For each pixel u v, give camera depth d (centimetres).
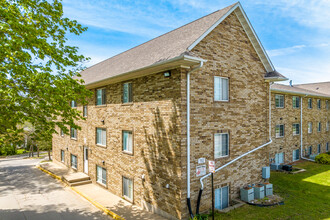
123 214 1109
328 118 2866
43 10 973
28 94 962
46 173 2184
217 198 1123
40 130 1077
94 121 1691
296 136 2309
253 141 1312
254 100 1326
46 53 941
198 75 1031
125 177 1338
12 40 759
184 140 966
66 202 1347
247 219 986
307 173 1823
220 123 1127
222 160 1130
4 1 815
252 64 1317
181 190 954
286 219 991
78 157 1972
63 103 985
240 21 1240
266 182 1355
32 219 1102
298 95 2327
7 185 1789
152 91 1117
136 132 1229
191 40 1009
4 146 1071
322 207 1134
